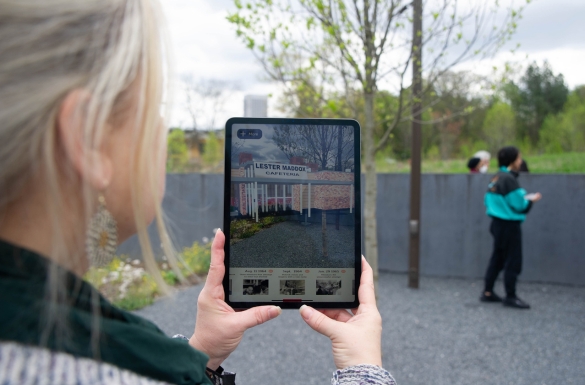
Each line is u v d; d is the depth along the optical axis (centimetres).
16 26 55
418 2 386
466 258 734
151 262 69
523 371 389
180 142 1722
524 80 2808
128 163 68
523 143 2300
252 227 122
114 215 71
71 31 58
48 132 56
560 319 527
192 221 878
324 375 379
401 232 763
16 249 57
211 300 113
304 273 122
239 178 122
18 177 56
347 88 409
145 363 64
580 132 2027
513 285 573
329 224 123
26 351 55
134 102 67
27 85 54
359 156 125
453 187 736
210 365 112
